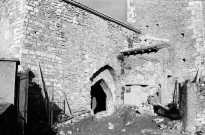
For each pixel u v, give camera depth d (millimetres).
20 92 7852
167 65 15156
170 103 13727
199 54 15125
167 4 16750
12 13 11172
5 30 11430
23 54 10266
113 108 14523
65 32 12047
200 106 9008
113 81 15102
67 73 11867
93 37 13531
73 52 12305
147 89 14516
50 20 11445
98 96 17828
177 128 9297
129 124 11078
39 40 10891
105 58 14188
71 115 11227
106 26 14484
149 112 12273
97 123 11328
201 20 15500
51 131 9539
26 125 8391
